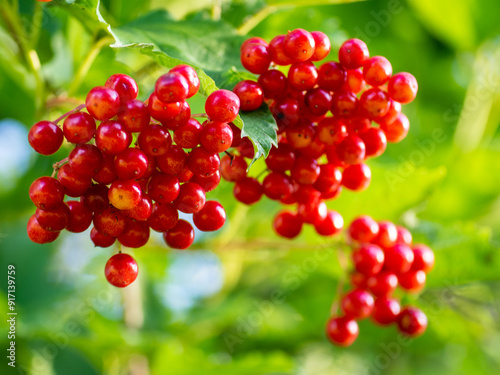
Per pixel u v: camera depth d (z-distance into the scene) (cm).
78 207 30
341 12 48
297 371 47
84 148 28
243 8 39
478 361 48
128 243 30
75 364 44
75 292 46
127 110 28
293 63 31
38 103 37
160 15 34
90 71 38
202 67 32
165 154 29
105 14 36
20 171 45
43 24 38
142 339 40
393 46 52
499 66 52
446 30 50
